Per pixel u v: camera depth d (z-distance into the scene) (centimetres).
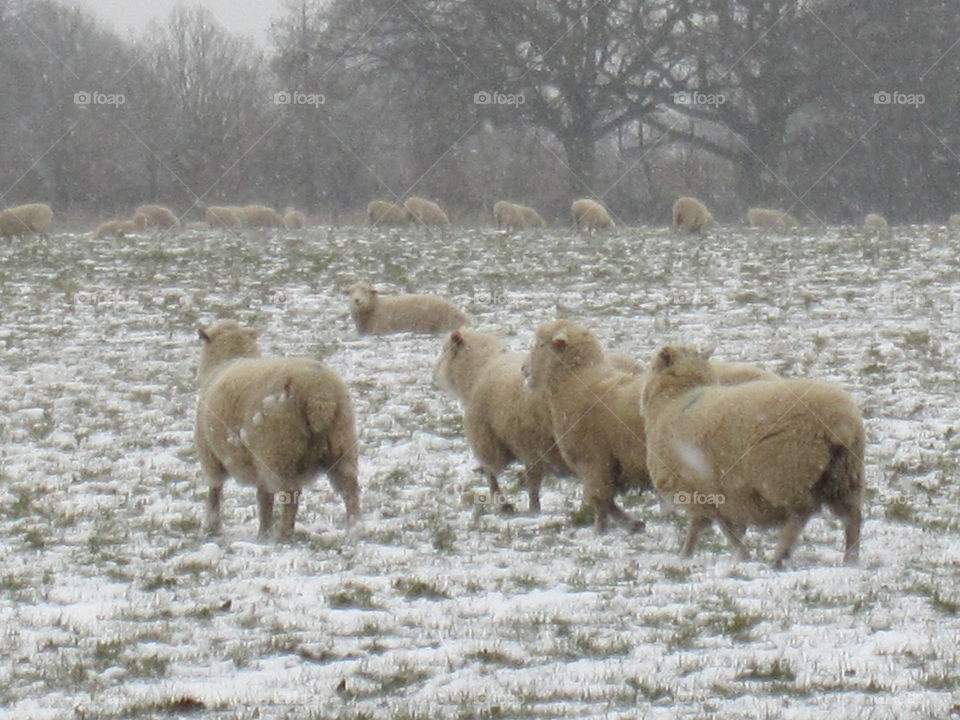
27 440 2300
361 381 2731
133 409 2552
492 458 1881
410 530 1703
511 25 8175
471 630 1240
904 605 1287
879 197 8212
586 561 1530
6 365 2989
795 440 1428
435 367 2033
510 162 8206
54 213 7706
